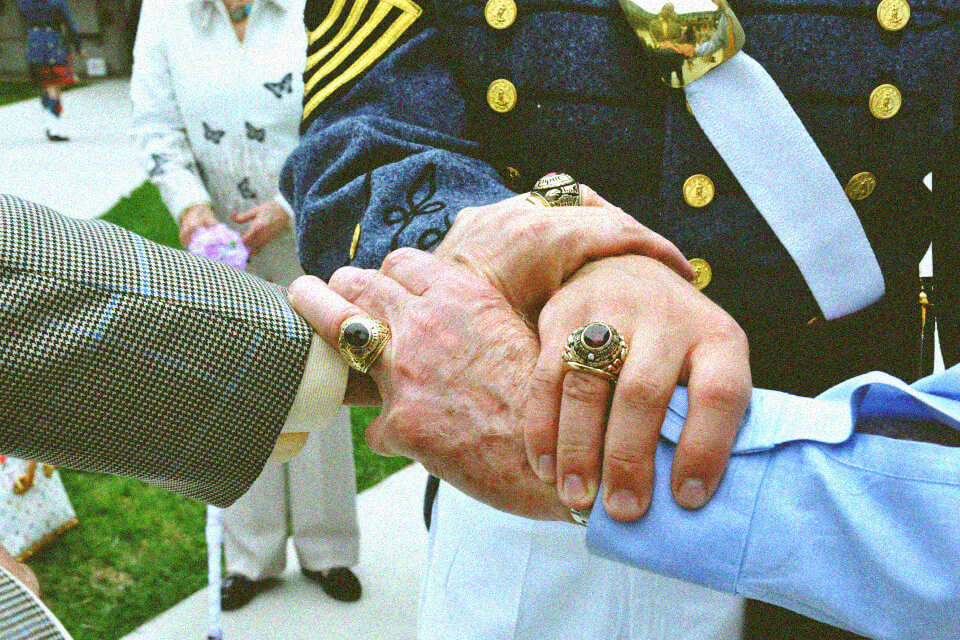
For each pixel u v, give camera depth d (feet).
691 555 2.36
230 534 8.05
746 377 2.38
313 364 2.68
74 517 9.32
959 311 3.29
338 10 3.33
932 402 2.37
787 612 3.04
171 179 7.41
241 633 7.65
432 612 3.51
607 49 3.06
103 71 65.41
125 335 2.56
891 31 3.05
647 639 3.19
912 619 2.26
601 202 2.85
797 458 2.35
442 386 2.54
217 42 7.24
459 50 3.16
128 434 2.59
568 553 3.23
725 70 2.97
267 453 2.68
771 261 3.12
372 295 2.67
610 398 2.40
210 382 2.61
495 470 2.52
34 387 2.52
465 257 2.67
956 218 3.26
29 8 33.94
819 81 3.04
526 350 2.52
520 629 3.29
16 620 2.61
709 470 2.35
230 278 2.71
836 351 3.24
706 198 3.08
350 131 3.12
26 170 28.58
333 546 8.13
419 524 9.37
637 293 2.46
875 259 3.12
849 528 2.30
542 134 3.12
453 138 3.14
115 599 8.10
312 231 3.08
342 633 7.68
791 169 3.01
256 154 7.37
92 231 2.64
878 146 3.10
